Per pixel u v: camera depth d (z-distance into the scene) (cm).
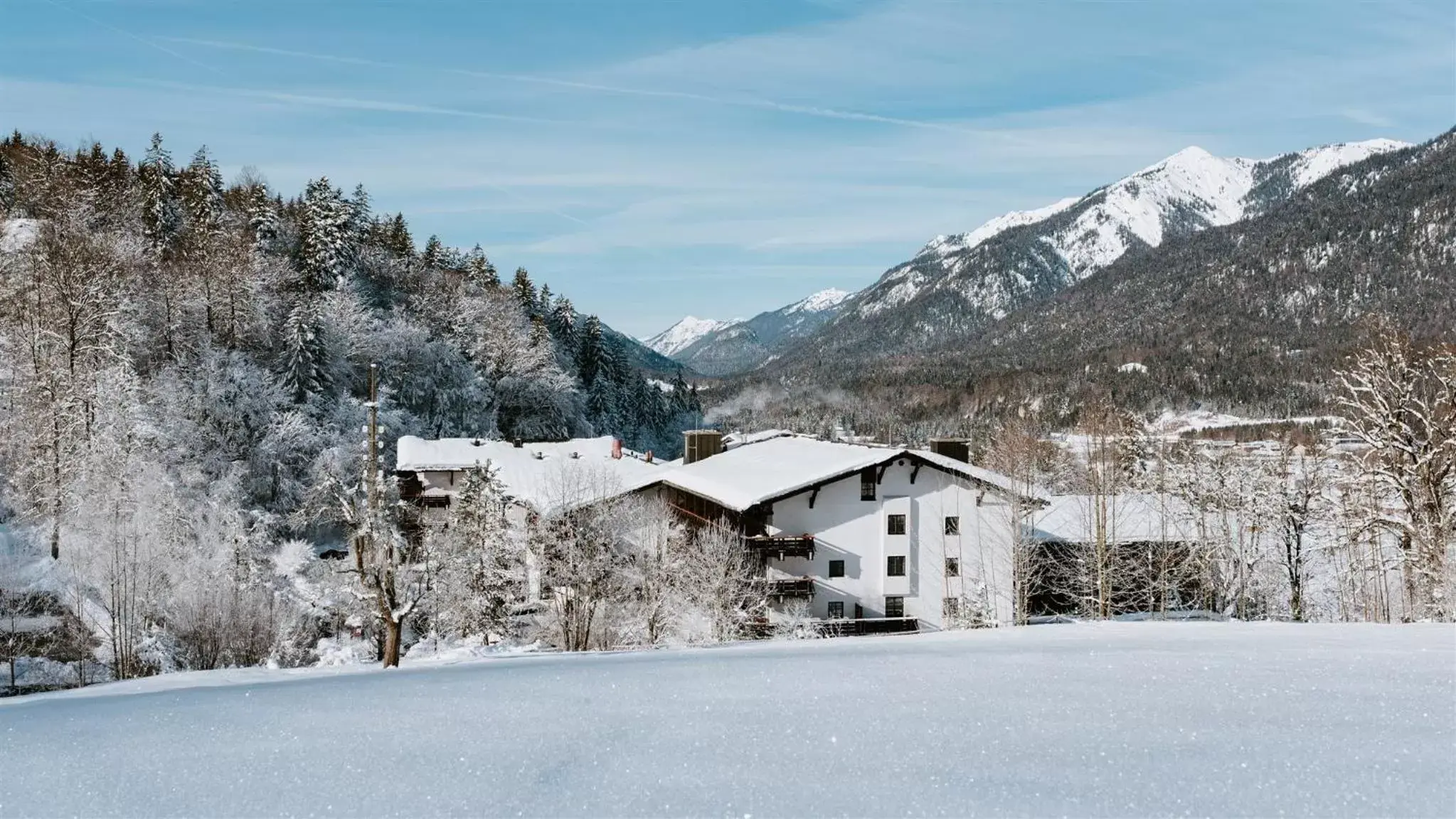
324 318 8112
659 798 380
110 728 516
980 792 382
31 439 5169
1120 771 406
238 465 6269
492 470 4003
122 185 10412
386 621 2144
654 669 668
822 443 5556
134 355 6844
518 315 11462
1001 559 4419
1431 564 3100
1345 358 3488
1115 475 4700
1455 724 468
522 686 608
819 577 4331
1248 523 4556
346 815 371
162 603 3912
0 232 7156
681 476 4769
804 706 533
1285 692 549
